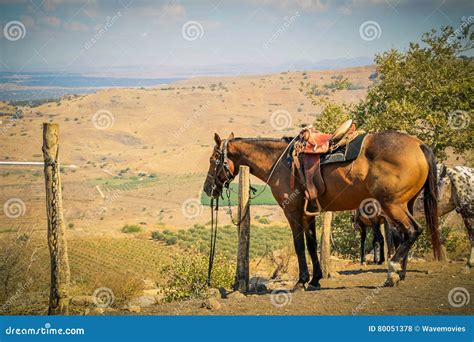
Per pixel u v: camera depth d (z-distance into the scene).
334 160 8.59
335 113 18.08
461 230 17.12
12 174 129.88
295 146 9.02
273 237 66.50
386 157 8.20
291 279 11.84
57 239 7.93
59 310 8.00
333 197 8.73
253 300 8.62
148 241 73.75
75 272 23.77
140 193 164.38
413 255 14.77
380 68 17.14
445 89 15.62
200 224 110.38
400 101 16.28
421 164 8.12
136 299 11.52
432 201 8.26
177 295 11.04
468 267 10.16
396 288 8.62
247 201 9.87
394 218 8.22
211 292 10.05
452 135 15.37
